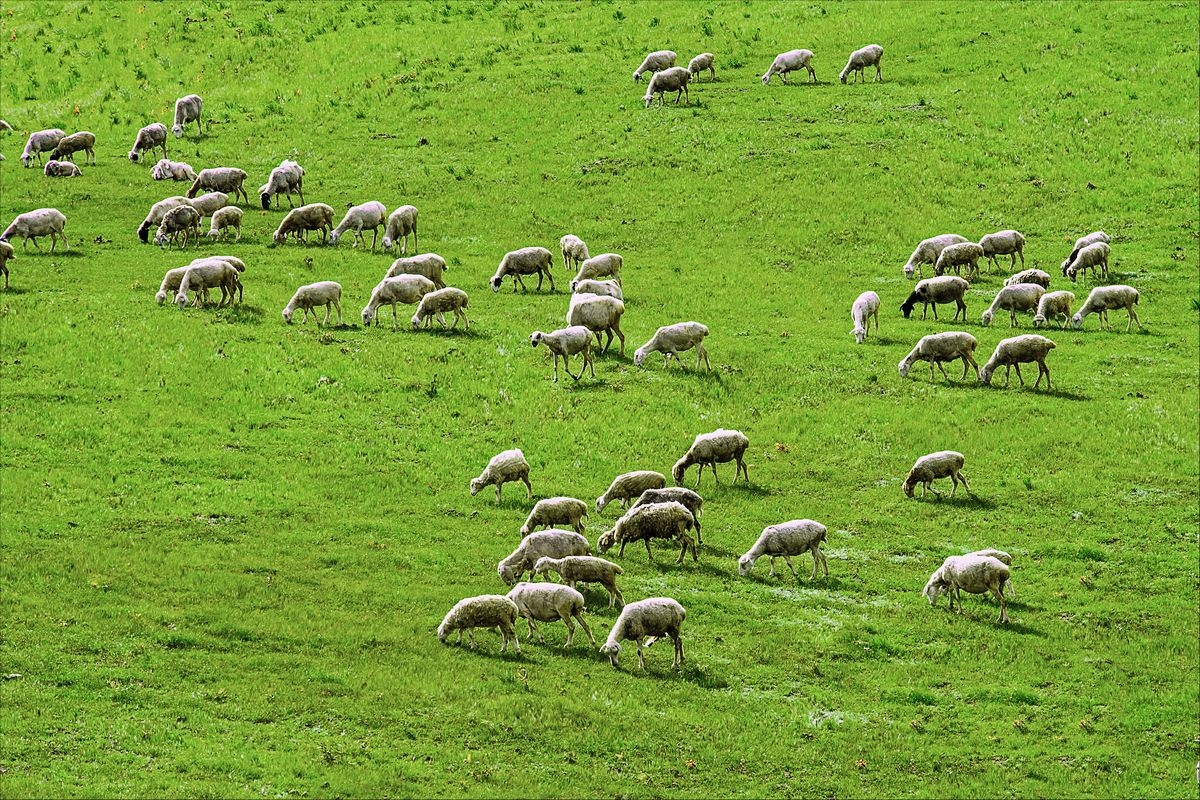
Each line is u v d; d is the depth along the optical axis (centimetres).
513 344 8150
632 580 5694
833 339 8550
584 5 14912
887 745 4638
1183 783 4506
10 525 5944
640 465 6881
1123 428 7319
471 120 12275
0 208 10175
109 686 4719
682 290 9294
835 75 12875
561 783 4303
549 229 10319
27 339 7800
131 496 6306
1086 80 12325
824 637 5331
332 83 13250
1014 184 10850
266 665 4919
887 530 6303
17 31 14625
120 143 12006
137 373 7531
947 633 5416
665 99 12500
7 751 4262
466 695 4756
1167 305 9131
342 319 8431
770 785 4384
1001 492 6706
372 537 6044
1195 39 12950
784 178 11006
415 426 7188
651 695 4841
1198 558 6094
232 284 8475
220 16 14862
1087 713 4919
